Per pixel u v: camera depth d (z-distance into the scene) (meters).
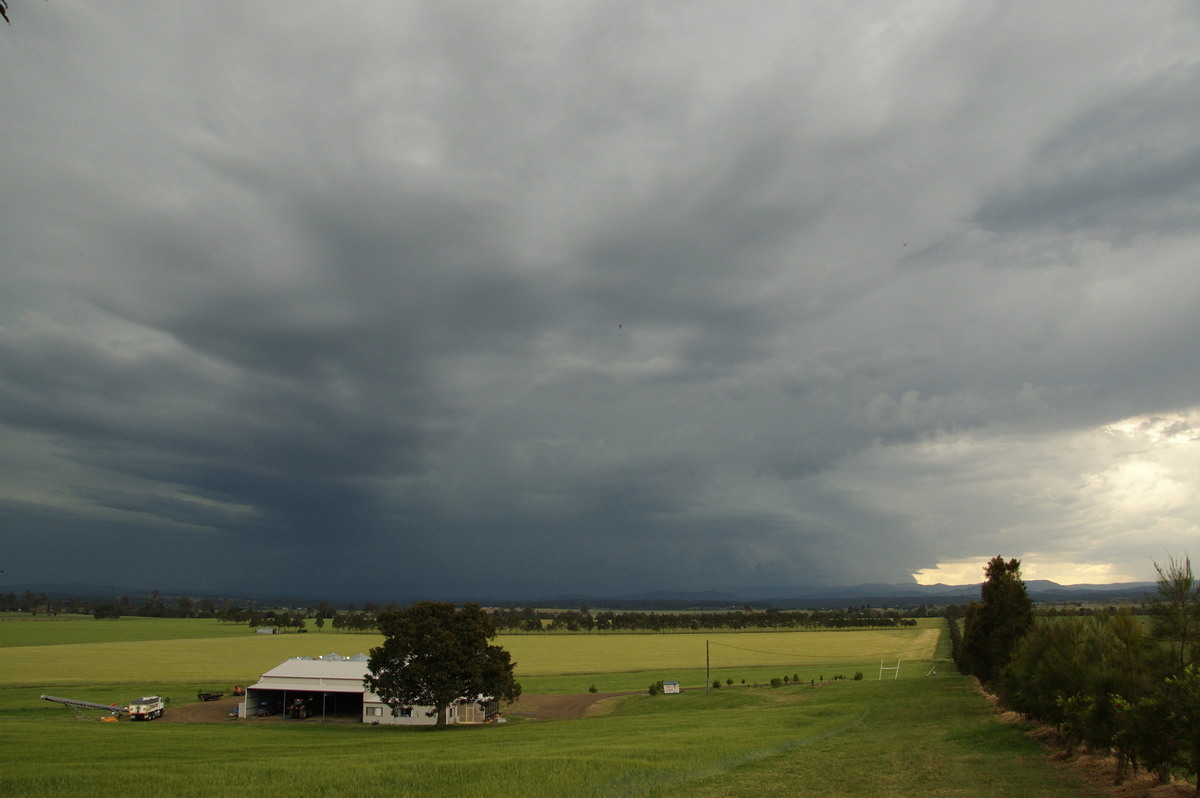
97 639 181.38
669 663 128.25
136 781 28.05
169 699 85.25
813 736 36.16
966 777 21.77
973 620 58.69
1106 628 26.20
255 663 124.75
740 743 34.53
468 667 66.25
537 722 67.50
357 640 183.00
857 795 19.84
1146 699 18.16
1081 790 19.31
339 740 51.06
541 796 22.30
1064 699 25.28
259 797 24.22
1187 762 17.28
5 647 153.25
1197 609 21.94
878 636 188.25
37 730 52.78
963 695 57.38
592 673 114.38
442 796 23.19
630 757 30.23
